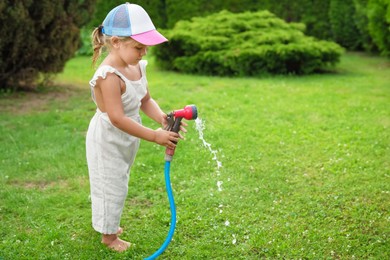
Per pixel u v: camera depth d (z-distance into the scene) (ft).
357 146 16.83
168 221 11.82
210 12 39.70
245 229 11.38
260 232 11.20
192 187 13.79
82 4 25.43
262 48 30.50
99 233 11.27
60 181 14.32
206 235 11.17
